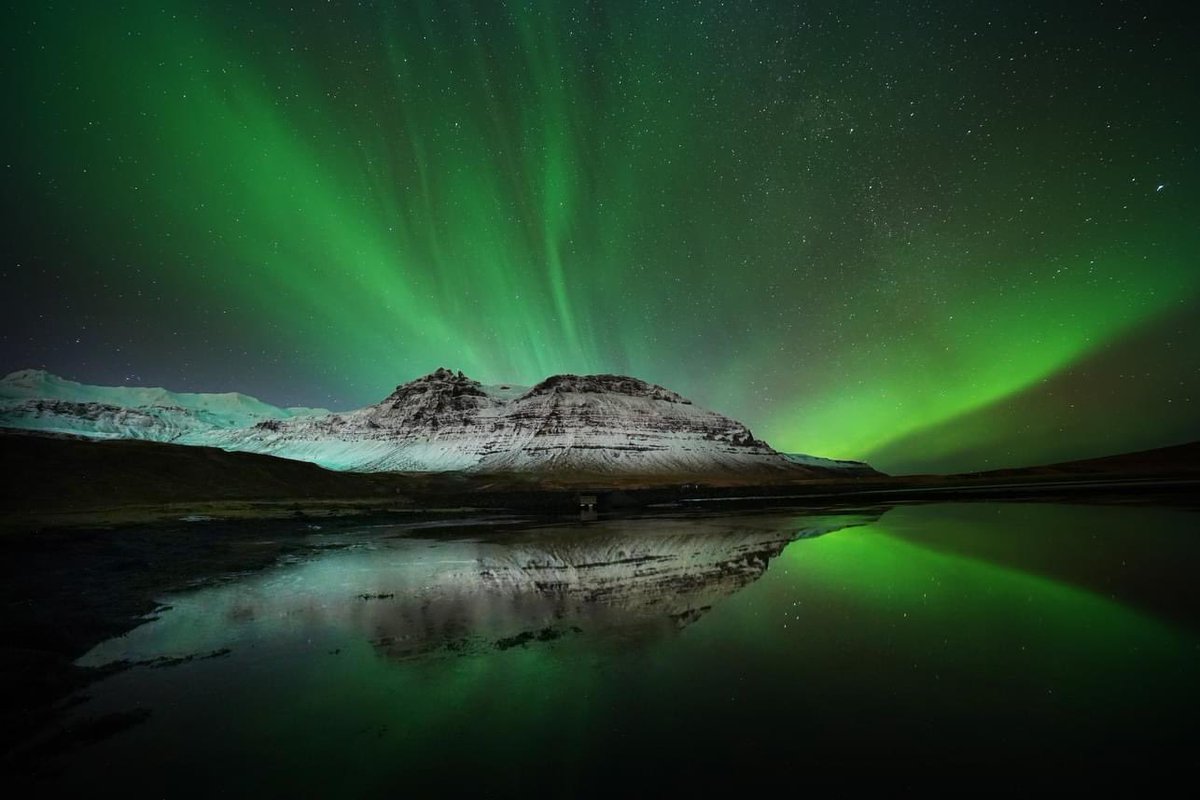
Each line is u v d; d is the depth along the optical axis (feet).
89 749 31.27
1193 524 115.96
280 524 173.99
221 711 36.14
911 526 136.67
